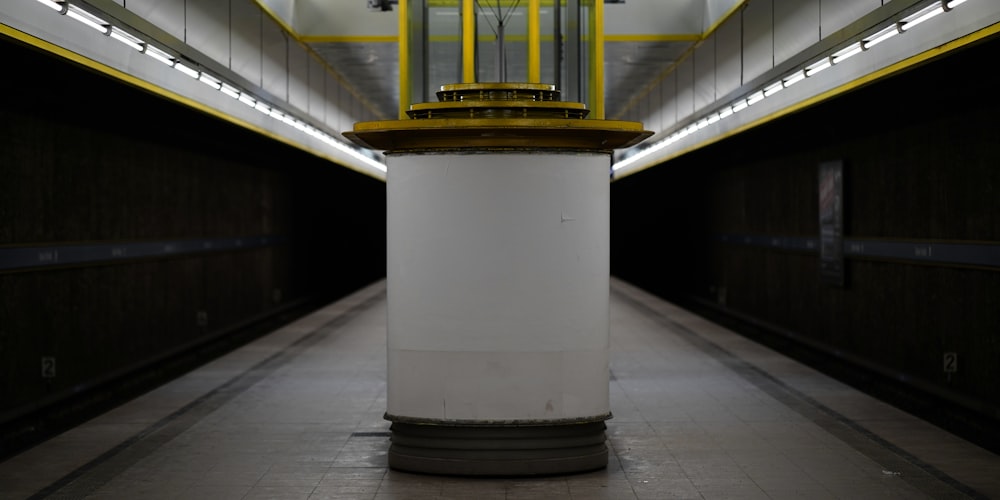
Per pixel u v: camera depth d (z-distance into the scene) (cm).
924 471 762
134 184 1585
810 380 1230
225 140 1958
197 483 725
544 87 772
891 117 1423
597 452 756
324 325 1919
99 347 1434
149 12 1172
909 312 1405
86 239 1384
